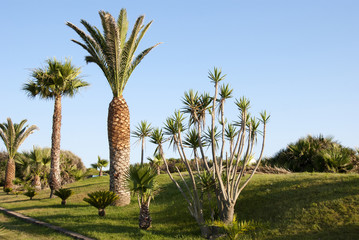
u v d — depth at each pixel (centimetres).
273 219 1045
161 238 1024
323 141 2100
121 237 1035
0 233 1091
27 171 3334
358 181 1179
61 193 1764
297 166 2003
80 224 1238
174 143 1116
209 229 1034
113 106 1709
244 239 937
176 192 1653
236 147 1080
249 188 1354
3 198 2455
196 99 1116
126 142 1698
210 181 1066
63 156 3822
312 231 890
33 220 1366
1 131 3378
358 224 860
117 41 1625
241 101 1086
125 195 1645
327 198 1068
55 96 2312
